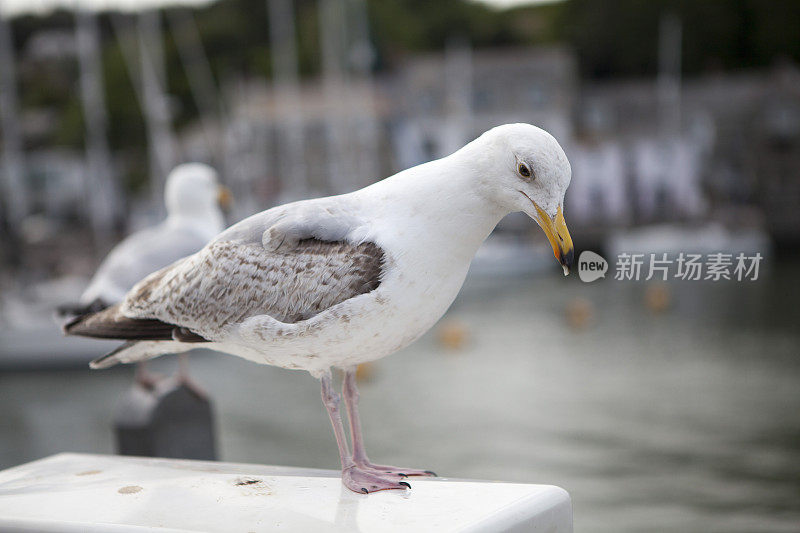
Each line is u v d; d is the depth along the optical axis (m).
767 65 53.34
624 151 48.66
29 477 2.25
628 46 56.75
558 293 28.50
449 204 2.08
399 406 14.68
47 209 43.62
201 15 52.56
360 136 43.59
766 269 34.72
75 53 42.69
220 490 2.06
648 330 21.81
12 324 17.62
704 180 49.28
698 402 14.24
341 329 2.06
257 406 15.07
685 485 10.07
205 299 2.19
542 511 1.90
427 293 2.10
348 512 1.86
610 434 12.43
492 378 16.73
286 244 2.14
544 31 60.06
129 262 5.21
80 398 15.77
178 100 48.88
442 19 59.75
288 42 47.62
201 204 5.57
